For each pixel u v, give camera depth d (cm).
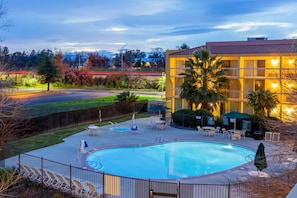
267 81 3381
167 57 3922
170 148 2527
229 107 3575
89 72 8181
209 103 3253
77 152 2247
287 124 1126
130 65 10394
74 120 3253
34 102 4747
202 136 2808
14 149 2264
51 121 2978
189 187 1451
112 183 1482
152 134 2891
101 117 3597
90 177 1730
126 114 3997
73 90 7038
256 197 1051
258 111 2883
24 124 2595
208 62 3266
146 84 6869
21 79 7238
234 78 3478
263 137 2678
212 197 1413
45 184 1631
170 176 1888
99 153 2328
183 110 3262
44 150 2281
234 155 2348
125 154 2352
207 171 1995
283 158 1140
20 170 1723
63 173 1788
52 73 6669
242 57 3450
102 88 7331
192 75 3259
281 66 3042
